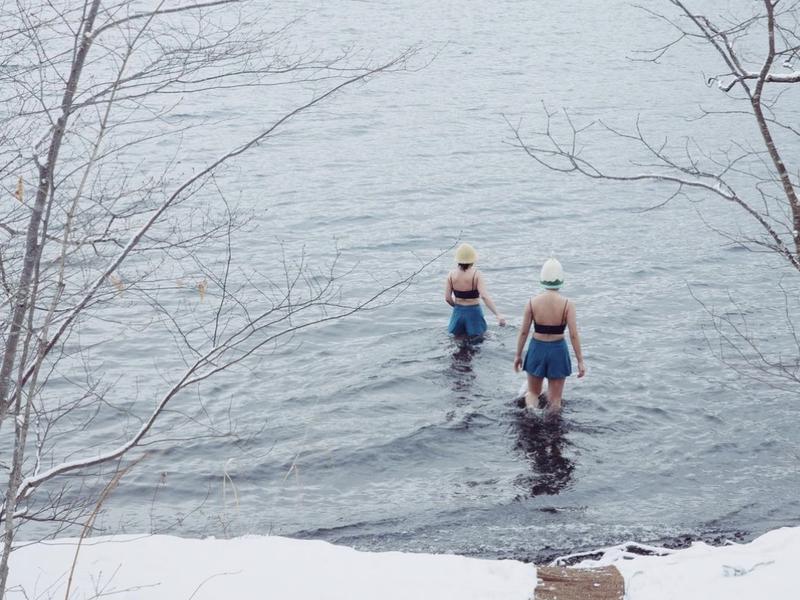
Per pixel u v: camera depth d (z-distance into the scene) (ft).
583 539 26.68
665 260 58.59
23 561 21.15
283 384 38.91
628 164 88.22
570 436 34.04
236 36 21.74
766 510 28.45
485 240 63.72
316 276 54.24
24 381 17.26
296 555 21.85
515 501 29.48
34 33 17.40
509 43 185.68
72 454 32.63
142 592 19.67
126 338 42.34
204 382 38.78
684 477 30.91
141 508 29.27
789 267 55.72
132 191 23.20
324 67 22.71
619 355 42.06
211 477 31.35
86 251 25.99
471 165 87.61
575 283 54.13
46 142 18.98
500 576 21.15
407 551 26.32
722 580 20.45
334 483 31.04
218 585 20.12
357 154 91.40
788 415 35.29
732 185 79.10
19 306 16.70
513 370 40.40
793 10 21.44
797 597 19.25
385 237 63.57
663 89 134.10
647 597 20.06
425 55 162.71
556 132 104.37
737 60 19.03
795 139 97.96
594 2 265.75
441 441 33.83
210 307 46.75
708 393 37.58
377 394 37.86
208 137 94.38
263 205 70.18
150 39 18.10
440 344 43.39
